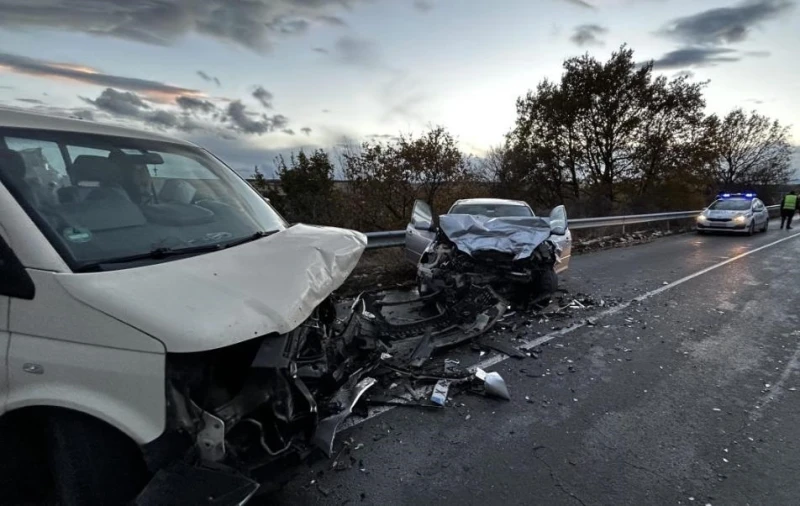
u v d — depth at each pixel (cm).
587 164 2108
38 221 182
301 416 214
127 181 243
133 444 178
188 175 290
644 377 401
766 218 1858
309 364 262
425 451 287
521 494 248
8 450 194
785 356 452
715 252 1199
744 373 410
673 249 1255
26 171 196
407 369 385
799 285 780
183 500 158
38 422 195
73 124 238
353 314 358
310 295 219
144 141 276
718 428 317
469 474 264
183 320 164
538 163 2112
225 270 207
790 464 275
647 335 513
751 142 3294
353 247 302
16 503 212
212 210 278
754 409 344
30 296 169
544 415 334
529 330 521
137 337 161
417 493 247
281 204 1030
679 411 341
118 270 183
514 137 2188
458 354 445
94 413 163
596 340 493
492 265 562
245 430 193
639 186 2108
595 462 277
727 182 3412
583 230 1502
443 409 339
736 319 577
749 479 261
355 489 248
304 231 311
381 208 1252
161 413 161
